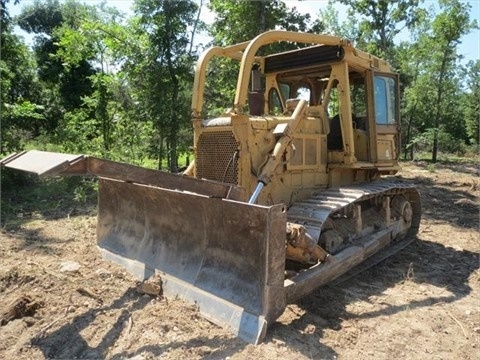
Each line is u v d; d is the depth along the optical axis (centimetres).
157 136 1377
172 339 342
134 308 395
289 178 529
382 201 639
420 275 561
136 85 1320
